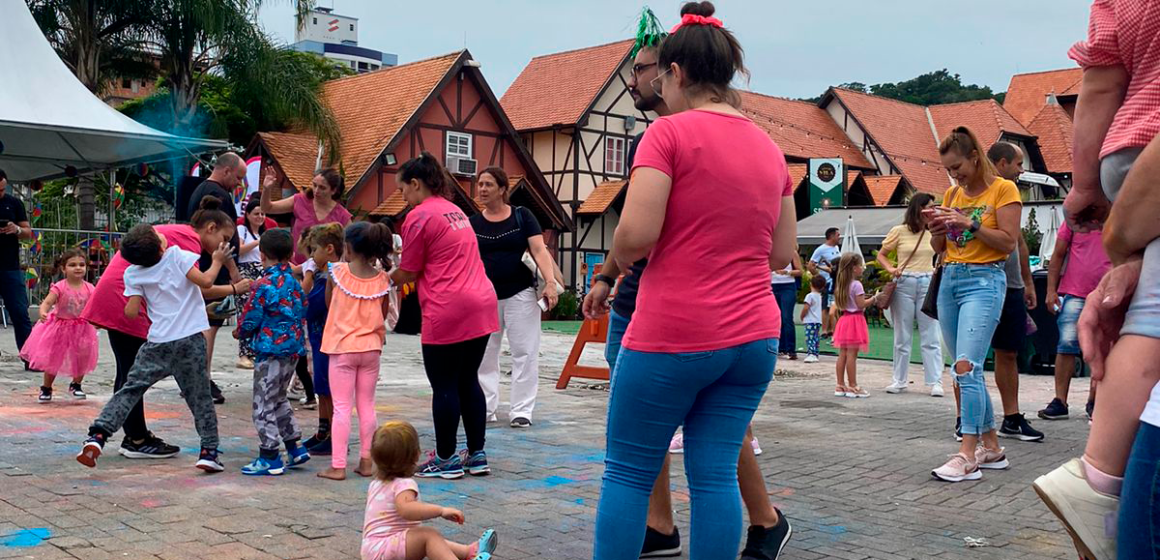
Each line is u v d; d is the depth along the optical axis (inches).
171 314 221.1
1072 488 98.8
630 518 126.2
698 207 121.4
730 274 123.0
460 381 226.4
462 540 172.6
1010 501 209.6
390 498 153.4
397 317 236.7
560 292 294.5
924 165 1643.7
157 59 1113.4
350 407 223.5
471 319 218.8
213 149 670.5
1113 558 98.0
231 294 225.9
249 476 220.4
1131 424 96.0
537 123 1360.7
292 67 1120.2
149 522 178.4
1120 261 100.5
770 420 324.2
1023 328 276.1
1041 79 2144.4
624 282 166.1
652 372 123.2
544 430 292.5
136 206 909.8
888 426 312.3
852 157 1621.6
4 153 698.8
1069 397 390.6
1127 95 99.9
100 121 622.2
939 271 239.0
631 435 126.3
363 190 1146.0
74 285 322.7
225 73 1104.2
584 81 1390.3
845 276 395.5
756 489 156.7
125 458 235.9
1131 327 97.8
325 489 209.3
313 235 251.0
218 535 170.9
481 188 293.0
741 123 127.4
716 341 121.5
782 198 137.0
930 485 224.2
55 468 222.4
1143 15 96.0
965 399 231.5
